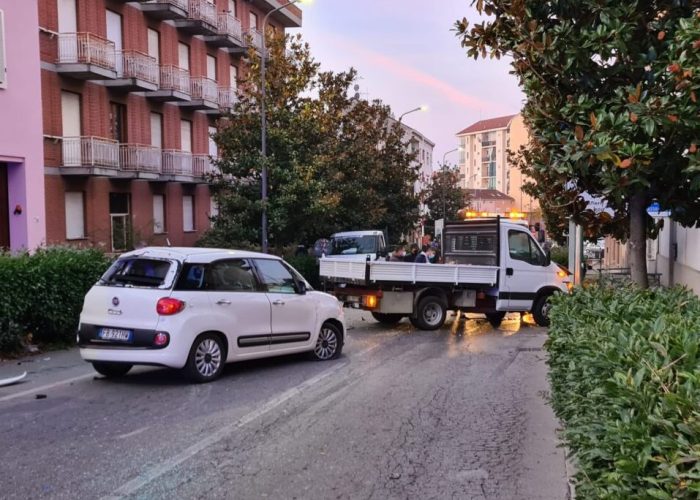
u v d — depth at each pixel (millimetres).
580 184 6316
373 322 15703
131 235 23234
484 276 14234
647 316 4637
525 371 9461
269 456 5480
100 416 6672
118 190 26188
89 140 23594
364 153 25531
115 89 26062
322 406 7234
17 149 16500
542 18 5742
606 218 6570
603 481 2668
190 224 31531
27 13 16703
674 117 4652
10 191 16859
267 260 9570
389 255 23297
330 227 24781
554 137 5684
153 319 7941
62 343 11070
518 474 5098
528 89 5887
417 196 34469
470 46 6273
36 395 7578
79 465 5188
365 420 6668
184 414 6781
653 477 2307
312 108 22188
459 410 7121
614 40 5113
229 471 5109
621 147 4949
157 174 27578
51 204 22828
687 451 2229
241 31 34906
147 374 8898
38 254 10961
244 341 8836
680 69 4621
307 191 20859
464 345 12047
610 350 3299
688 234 13320
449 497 4629
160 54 29016
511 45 6031
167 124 29656
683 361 3000
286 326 9492
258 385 8281
